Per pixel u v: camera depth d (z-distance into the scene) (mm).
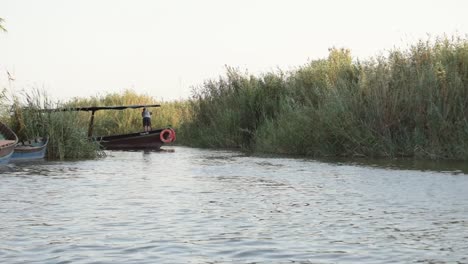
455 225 10766
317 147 25469
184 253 8828
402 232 10211
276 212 12172
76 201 13641
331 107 25219
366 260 8422
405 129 23719
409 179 16875
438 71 23078
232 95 33531
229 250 9008
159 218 11570
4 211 12336
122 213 12102
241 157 25109
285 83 32219
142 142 31719
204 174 19000
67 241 9594
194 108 35812
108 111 39500
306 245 9312
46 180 17562
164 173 19422
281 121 27844
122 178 18078
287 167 20625
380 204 13000
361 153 24078
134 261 8375
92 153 26094
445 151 22625
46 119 26094
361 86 25078
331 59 31281
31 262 8312
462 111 22578
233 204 13180
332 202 13336
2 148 21328
